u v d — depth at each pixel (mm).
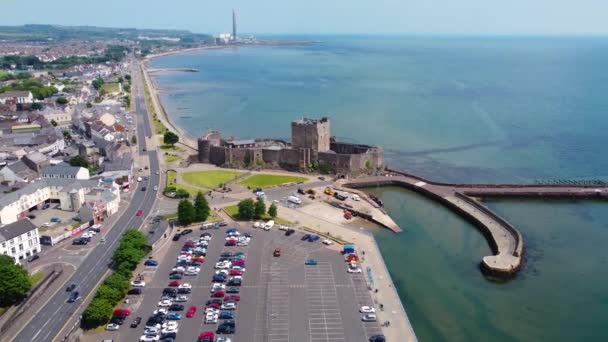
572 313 159125
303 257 186125
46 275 170250
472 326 151375
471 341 144375
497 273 178875
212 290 162250
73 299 157000
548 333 149125
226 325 141750
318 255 188000
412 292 169000
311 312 151125
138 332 140875
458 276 180500
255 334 140250
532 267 187625
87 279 170625
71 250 192500
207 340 136250
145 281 167625
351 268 176250
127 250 174875
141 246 184125
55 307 153875
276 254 186125
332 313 150625
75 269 177500
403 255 195875
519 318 156000
